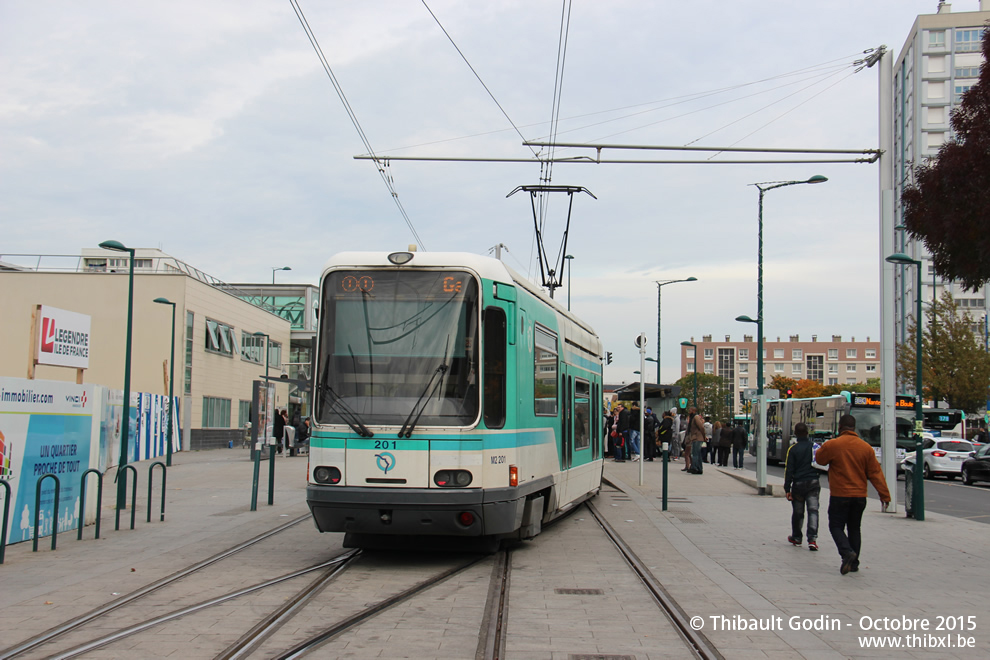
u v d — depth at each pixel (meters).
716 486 22.58
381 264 9.97
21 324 42.59
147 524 13.75
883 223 17.70
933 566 10.66
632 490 20.92
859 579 9.59
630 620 7.32
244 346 52.66
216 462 33.09
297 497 18.34
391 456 9.44
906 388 49.69
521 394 10.61
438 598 8.12
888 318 17.67
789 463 12.22
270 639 6.47
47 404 12.18
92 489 13.58
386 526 9.38
